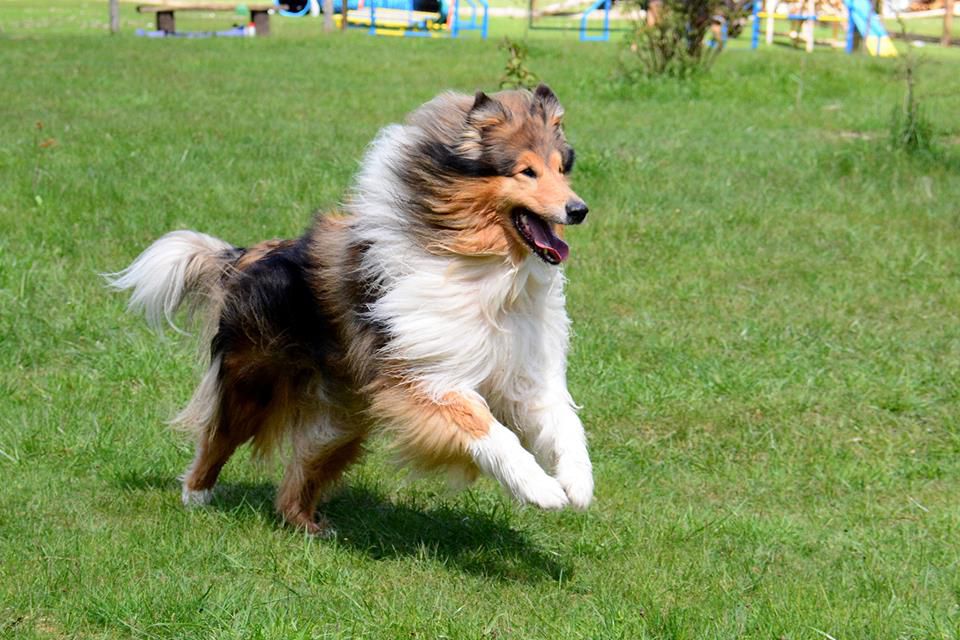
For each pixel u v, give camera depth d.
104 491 8.31
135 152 18.12
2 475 8.41
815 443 9.67
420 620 6.41
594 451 9.41
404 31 44.44
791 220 15.86
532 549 7.71
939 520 8.30
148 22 43.28
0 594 6.52
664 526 7.99
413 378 6.91
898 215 16.25
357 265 7.13
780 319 12.37
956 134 22.64
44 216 14.41
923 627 6.49
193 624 6.27
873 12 40.19
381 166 7.15
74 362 10.73
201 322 8.17
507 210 6.78
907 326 12.29
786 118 24.06
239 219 14.79
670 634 6.32
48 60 29.58
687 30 28.41
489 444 6.66
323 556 7.30
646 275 13.59
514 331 7.01
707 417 10.08
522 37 42.19
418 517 8.13
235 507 8.09
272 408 7.91
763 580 7.21
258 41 35.62
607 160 18.22
